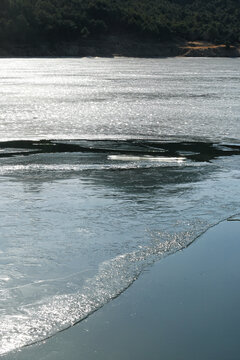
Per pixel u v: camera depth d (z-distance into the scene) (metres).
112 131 18.73
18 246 6.99
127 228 7.88
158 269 6.30
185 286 5.79
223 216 8.61
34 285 5.77
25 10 154.38
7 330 4.78
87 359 4.35
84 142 16.22
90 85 44.12
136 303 5.37
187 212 8.80
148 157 13.90
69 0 171.50
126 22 165.00
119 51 159.88
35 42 153.25
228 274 6.16
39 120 21.31
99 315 5.10
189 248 7.08
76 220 8.23
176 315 5.10
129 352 4.45
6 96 32.34
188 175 11.73
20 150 14.63
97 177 11.39
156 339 4.66
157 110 25.36
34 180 11.02
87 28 160.75
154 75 61.84
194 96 33.47
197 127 19.91
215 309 5.23
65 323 4.94
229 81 50.38
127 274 6.11
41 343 4.58
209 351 4.48
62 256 6.67
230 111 24.98
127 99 31.25
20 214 8.49
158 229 7.86
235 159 13.79
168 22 174.62
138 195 9.87
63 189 10.27
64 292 5.60
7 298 5.42
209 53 164.75
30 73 65.19
